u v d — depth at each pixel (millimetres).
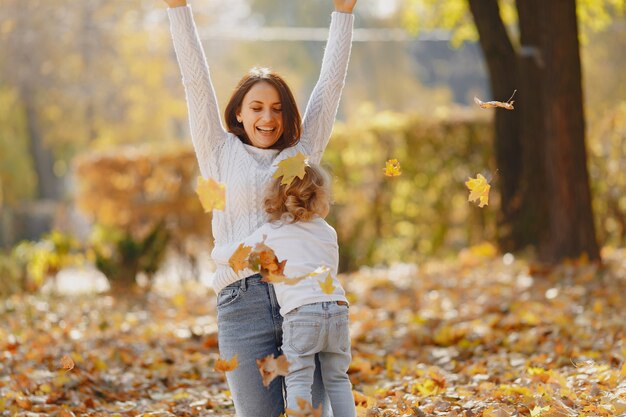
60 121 35625
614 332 7574
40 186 37406
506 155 13414
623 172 15523
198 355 7980
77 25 32781
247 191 4531
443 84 65625
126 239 13359
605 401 5160
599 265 11141
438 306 10188
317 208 4422
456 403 5516
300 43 55094
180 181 18297
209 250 18172
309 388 4324
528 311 8867
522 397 5441
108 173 18828
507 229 13422
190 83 4691
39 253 13703
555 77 11125
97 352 8203
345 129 17188
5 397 6238
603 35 30234
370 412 5340
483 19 13047
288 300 4328
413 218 16938
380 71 52375
